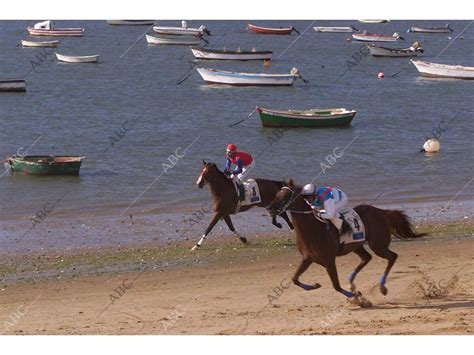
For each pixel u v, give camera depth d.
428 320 14.90
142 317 15.69
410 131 44.44
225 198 21.55
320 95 58.78
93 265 19.98
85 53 86.38
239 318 15.45
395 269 19.28
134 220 25.02
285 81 61.62
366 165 35.31
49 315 15.98
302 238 15.79
